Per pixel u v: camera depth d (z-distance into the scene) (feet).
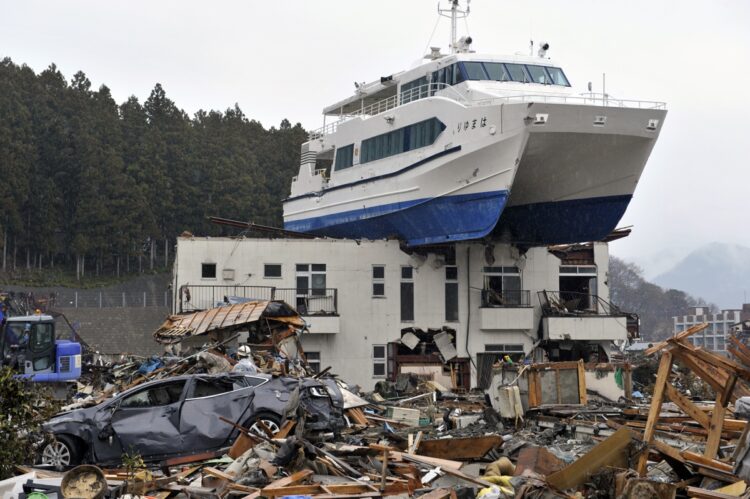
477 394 110.52
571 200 121.70
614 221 120.98
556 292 137.39
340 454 49.49
